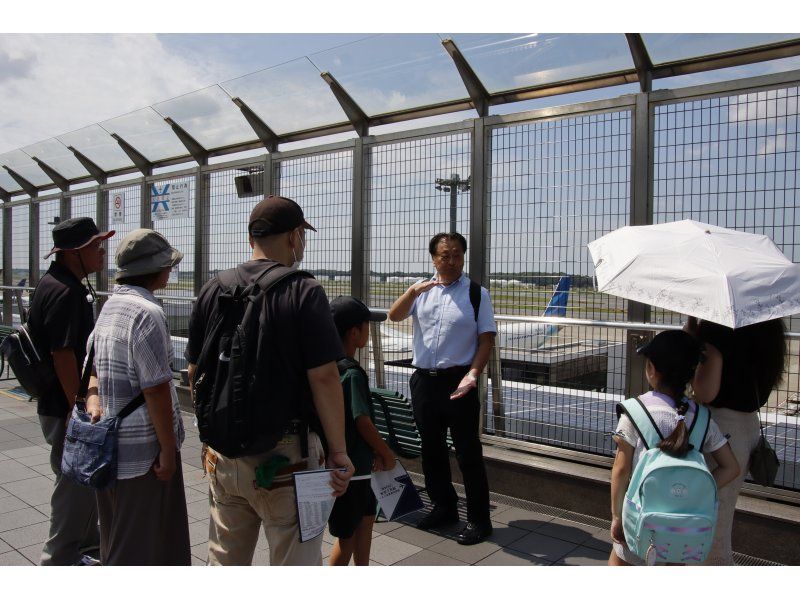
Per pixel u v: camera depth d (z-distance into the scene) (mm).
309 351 2221
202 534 3865
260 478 2184
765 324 2666
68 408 3270
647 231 2811
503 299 4621
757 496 3588
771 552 3391
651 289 2496
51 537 3295
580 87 4430
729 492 2662
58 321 3199
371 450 2768
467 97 4832
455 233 4059
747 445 2699
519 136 4516
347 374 2734
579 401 4297
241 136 6387
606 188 4125
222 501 2375
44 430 3346
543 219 4398
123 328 2637
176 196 7039
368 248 5309
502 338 4668
